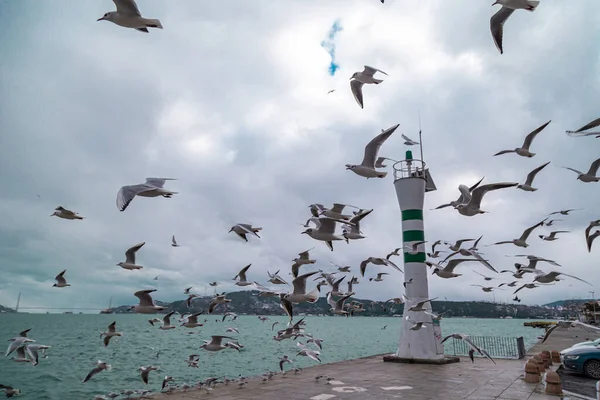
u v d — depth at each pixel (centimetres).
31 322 17612
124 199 945
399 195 2758
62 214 1705
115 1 1080
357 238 1706
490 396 1614
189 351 5300
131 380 3188
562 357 2145
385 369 2348
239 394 1711
